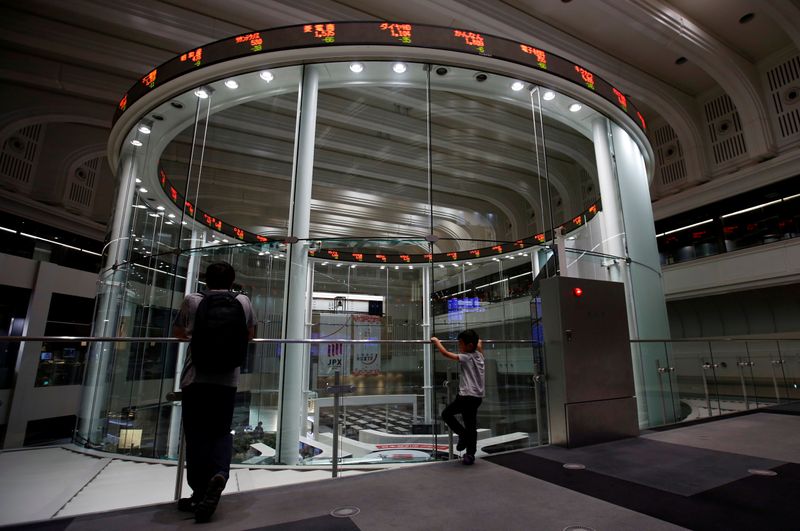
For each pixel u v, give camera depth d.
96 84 10.95
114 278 6.53
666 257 15.45
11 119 11.89
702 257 14.12
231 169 7.70
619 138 7.55
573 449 4.20
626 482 3.11
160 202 6.86
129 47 9.87
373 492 2.89
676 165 14.76
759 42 12.31
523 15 10.47
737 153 13.25
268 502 2.70
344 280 8.47
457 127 9.76
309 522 2.37
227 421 2.62
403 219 11.38
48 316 14.48
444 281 8.68
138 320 6.05
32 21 9.23
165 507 2.63
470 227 11.37
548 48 11.07
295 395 5.03
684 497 2.77
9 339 2.63
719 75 12.47
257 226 7.85
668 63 12.86
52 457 3.83
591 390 4.54
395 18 10.01
